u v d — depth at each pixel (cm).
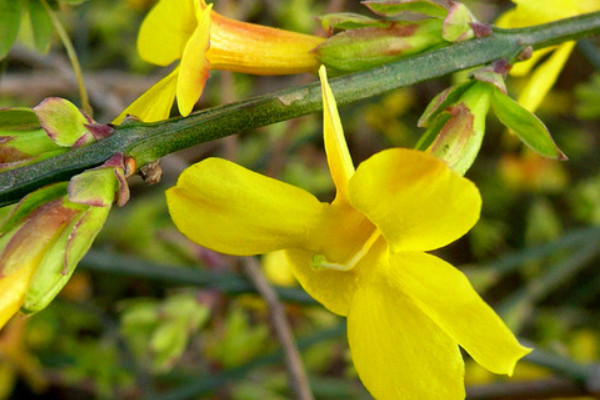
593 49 13
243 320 17
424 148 9
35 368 19
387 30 9
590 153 26
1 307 8
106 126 8
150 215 19
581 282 24
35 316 20
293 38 9
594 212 22
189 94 8
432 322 8
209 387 15
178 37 9
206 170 8
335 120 8
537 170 24
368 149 25
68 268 8
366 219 9
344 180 8
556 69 11
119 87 21
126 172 8
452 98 9
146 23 9
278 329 12
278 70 9
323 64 9
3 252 8
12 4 10
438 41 9
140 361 19
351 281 9
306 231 8
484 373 18
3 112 8
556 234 23
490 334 8
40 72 21
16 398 23
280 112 9
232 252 8
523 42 9
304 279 9
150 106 9
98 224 8
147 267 14
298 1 20
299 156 23
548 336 22
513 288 24
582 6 11
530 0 11
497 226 24
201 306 14
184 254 15
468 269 18
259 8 21
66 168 8
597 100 16
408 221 8
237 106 9
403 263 8
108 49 23
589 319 22
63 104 8
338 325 15
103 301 21
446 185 8
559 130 26
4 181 8
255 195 8
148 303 14
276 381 19
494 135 25
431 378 8
